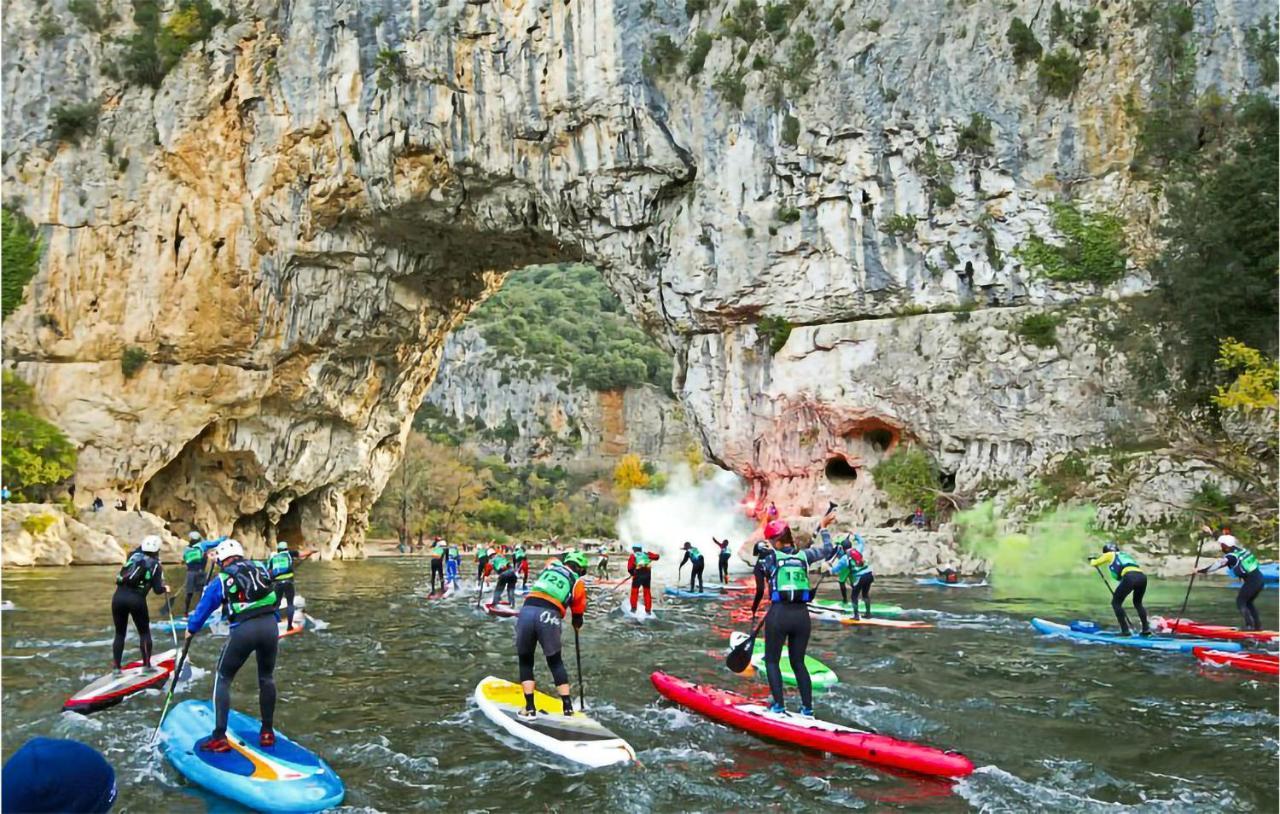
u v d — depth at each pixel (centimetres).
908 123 3331
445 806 666
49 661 1227
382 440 5309
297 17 4072
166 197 4256
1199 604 1973
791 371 3431
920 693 1048
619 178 3666
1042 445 3067
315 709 973
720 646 1409
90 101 4256
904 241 3322
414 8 3816
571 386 11556
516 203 3900
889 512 3300
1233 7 3059
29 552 3384
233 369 4384
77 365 4241
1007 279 3216
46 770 238
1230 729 891
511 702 955
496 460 10519
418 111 3800
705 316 3578
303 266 4269
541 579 920
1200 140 3047
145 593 1138
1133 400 2950
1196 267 2747
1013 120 3244
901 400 3262
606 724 902
